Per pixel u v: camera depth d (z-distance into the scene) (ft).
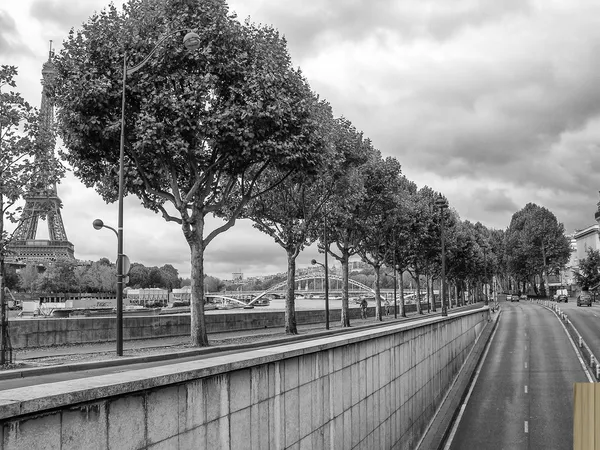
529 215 545.44
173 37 85.05
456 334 99.60
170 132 86.07
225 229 98.53
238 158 89.20
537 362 120.67
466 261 321.32
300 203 143.33
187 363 19.81
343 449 32.37
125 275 76.64
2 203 63.72
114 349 83.87
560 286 505.25
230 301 563.07
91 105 84.99
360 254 210.59
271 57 89.71
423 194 281.33
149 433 16.21
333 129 131.75
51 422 13.01
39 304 250.57
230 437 20.26
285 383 24.86
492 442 66.85
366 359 37.91
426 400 62.75
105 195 104.22
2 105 63.16
